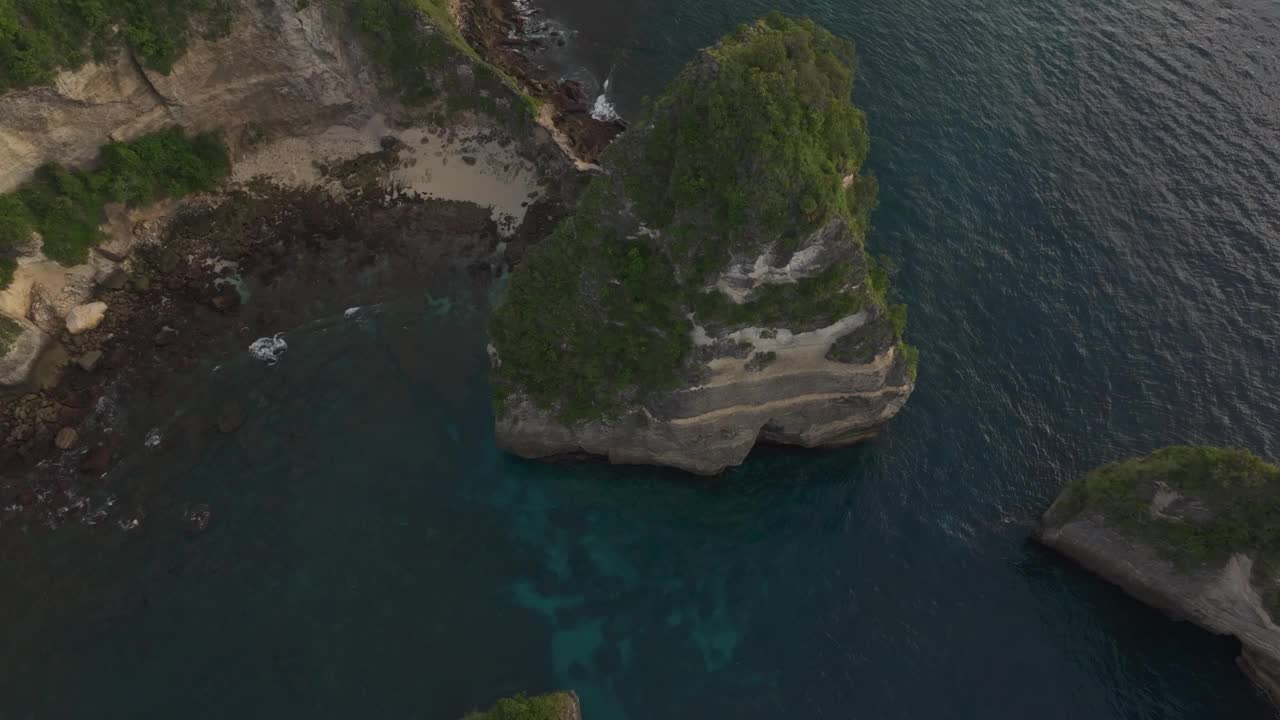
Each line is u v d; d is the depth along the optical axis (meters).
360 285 53.88
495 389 44.66
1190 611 40.34
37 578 40.56
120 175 50.50
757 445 47.75
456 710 37.59
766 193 33.97
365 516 43.91
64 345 48.59
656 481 46.78
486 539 43.69
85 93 47.47
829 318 39.66
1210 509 37.78
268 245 54.59
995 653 39.69
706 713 37.97
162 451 45.44
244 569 41.44
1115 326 51.78
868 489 45.34
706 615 41.28
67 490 43.69
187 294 51.91
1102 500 40.06
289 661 38.56
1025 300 52.91
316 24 53.28
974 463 45.97
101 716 36.56
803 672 39.09
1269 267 54.62
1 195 46.59
